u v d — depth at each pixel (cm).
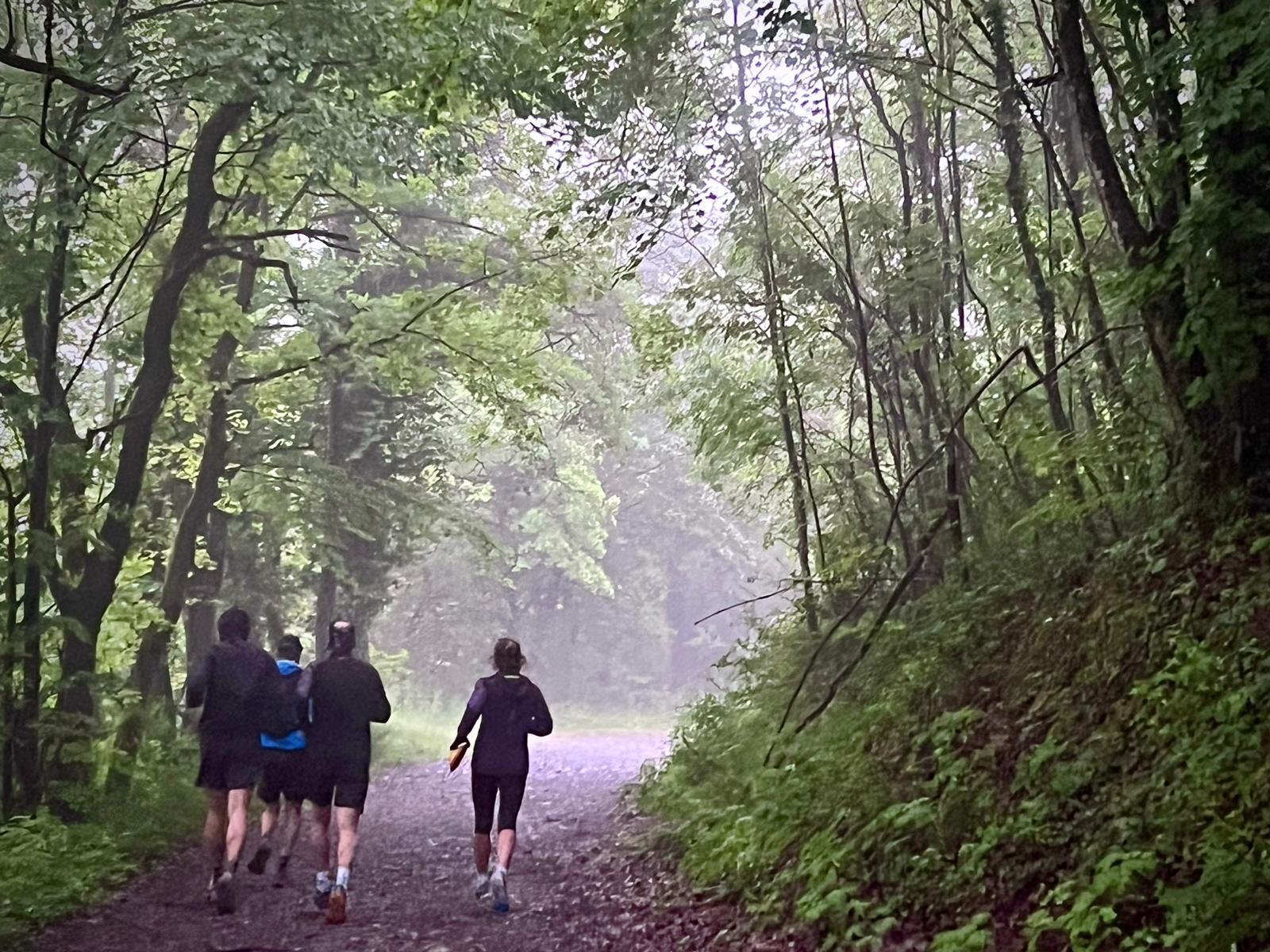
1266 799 474
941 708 761
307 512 2034
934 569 1081
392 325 1694
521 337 1847
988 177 1097
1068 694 658
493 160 1938
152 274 1570
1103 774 576
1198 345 608
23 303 1173
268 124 1336
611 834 1130
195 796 1268
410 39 1149
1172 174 651
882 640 960
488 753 862
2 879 830
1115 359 870
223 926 776
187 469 1934
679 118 1120
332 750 847
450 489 2853
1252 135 586
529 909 824
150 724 1441
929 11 1105
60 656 1248
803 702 1144
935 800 654
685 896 776
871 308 1126
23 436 1159
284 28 1161
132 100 1136
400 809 1464
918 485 1158
